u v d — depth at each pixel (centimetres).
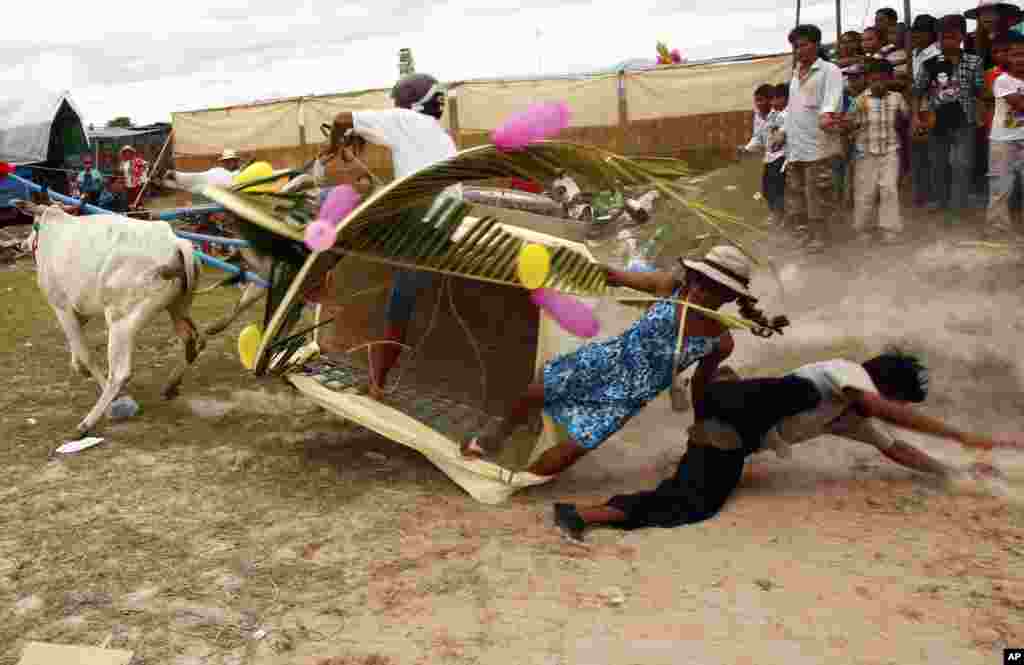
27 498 473
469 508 446
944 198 912
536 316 592
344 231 394
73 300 581
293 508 451
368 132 510
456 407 559
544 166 427
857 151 912
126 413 605
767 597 346
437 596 359
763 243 978
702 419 430
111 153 3062
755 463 488
